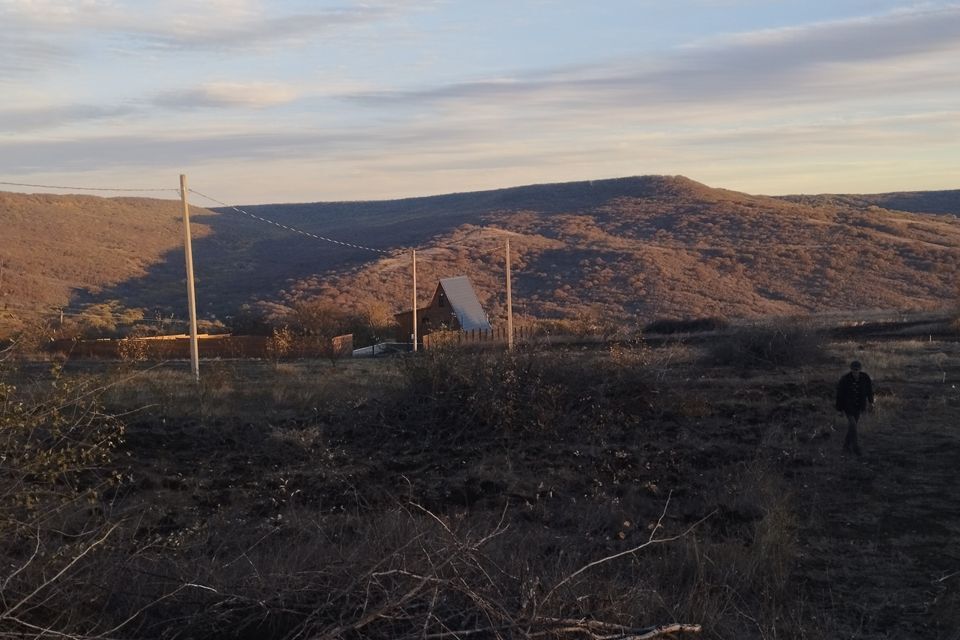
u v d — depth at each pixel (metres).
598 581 7.09
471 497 11.38
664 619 6.68
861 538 9.70
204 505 10.83
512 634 5.63
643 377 17.58
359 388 21.61
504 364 16.86
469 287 55.38
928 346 31.94
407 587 5.92
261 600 5.94
